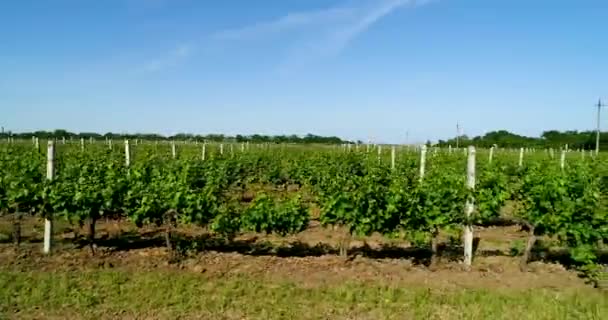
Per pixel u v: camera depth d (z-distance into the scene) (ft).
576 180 34.04
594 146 195.93
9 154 61.21
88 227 40.47
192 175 48.52
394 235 32.27
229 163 63.82
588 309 24.44
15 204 32.96
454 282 28.40
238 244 35.73
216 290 25.94
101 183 34.04
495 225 46.24
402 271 30.07
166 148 107.76
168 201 32.53
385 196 31.89
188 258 31.63
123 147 99.91
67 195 31.89
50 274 27.78
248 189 70.18
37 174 36.50
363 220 31.83
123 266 29.78
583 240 30.83
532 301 25.30
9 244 34.37
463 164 63.41
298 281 27.78
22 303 23.77
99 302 24.13
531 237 31.37
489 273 30.25
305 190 62.08
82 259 30.89
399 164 64.90
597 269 30.60
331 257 32.50
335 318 23.00
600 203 32.58
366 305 24.52
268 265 30.53
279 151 100.48
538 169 46.37
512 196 41.42
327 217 32.81
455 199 31.35
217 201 34.53
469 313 23.73
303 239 38.55
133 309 23.44
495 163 64.08
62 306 23.57
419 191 31.17
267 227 33.71
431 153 99.30
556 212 30.71
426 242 32.68
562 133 228.63
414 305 24.62
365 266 30.76
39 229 39.63
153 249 33.60
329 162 68.18
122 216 37.63
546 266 31.86
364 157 74.95
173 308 23.66
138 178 36.91
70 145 111.34
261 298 25.11
